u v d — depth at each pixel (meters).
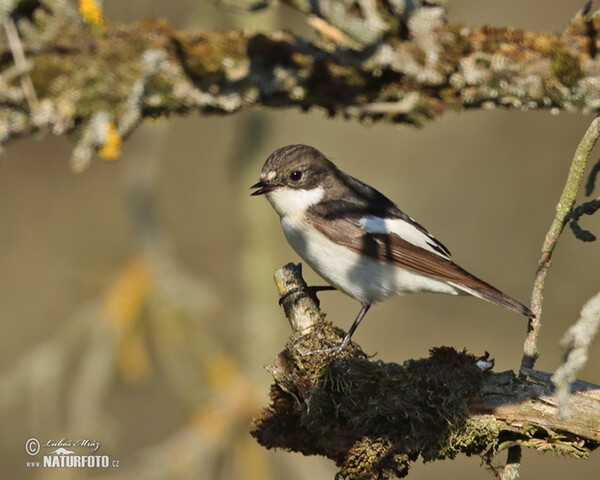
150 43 6.11
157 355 12.26
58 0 5.96
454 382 6.62
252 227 11.62
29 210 18.14
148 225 11.27
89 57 6.01
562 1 15.05
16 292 16.84
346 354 7.14
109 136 6.08
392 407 6.66
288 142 15.27
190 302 11.07
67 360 10.94
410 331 17.05
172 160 17.62
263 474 10.86
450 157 16.83
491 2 15.32
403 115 6.78
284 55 6.34
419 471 15.36
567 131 16.30
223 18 11.31
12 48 5.89
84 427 10.45
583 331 5.25
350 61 6.30
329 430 6.77
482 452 6.78
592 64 6.30
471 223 16.59
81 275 11.48
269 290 11.41
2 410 10.84
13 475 13.59
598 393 6.55
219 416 10.82
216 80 6.32
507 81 6.44
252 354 11.12
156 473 10.55
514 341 16.48
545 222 16.28
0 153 6.04
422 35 6.39
